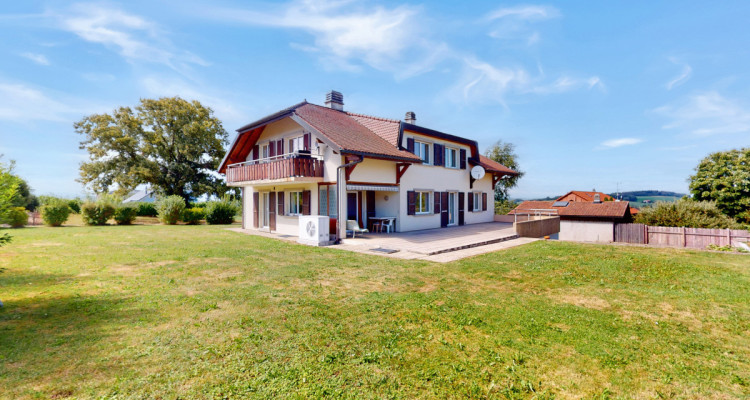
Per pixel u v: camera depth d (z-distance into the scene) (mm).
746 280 7035
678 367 3537
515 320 4871
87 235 15867
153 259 9539
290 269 8305
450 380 3295
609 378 3348
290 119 17141
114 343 4016
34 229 18984
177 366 3486
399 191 16719
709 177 23859
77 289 6398
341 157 13984
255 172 16578
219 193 35188
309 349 3916
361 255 10344
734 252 10484
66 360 3564
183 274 7734
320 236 12469
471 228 18938
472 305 5543
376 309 5344
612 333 4418
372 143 15445
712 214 16875
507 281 7156
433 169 19109
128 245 12406
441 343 4117
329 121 16312
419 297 5977
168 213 24328
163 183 32531
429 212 18828
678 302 5668
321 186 14828
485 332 4465
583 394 3090
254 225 19719
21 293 6094
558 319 4914
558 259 9500
